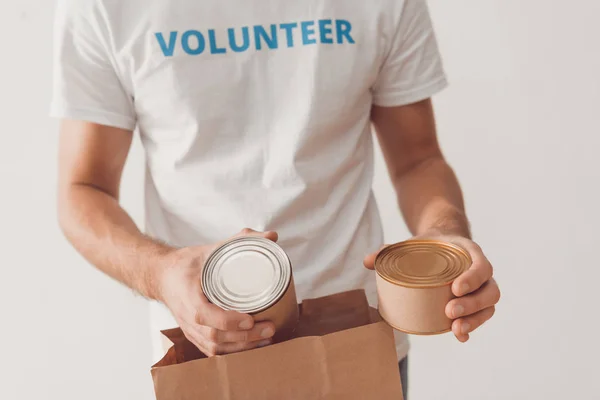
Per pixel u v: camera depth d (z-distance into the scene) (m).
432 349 2.30
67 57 1.21
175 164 1.25
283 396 0.86
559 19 2.16
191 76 1.20
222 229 1.26
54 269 2.22
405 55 1.29
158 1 1.18
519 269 2.32
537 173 2.27
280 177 1.24
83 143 1.28
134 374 2.28
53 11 2.05
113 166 1.33
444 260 0.93
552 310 2.33
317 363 0.86
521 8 2.15
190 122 1.22
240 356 0.85
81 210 1.24
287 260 0.91
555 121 2.23
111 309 2.24
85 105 1.24
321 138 1.25
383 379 0.88
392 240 2.29
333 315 1.00
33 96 2.11
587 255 2.30
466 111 2.23
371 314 0.98
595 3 2.14
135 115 1.30
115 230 1.19
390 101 1.34
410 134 1.39
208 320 0.87
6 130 2.12
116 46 1.19
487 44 2.18
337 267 1.30
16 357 2.26
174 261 0.99
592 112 2.22
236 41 1.20
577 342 2.33
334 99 1.23
